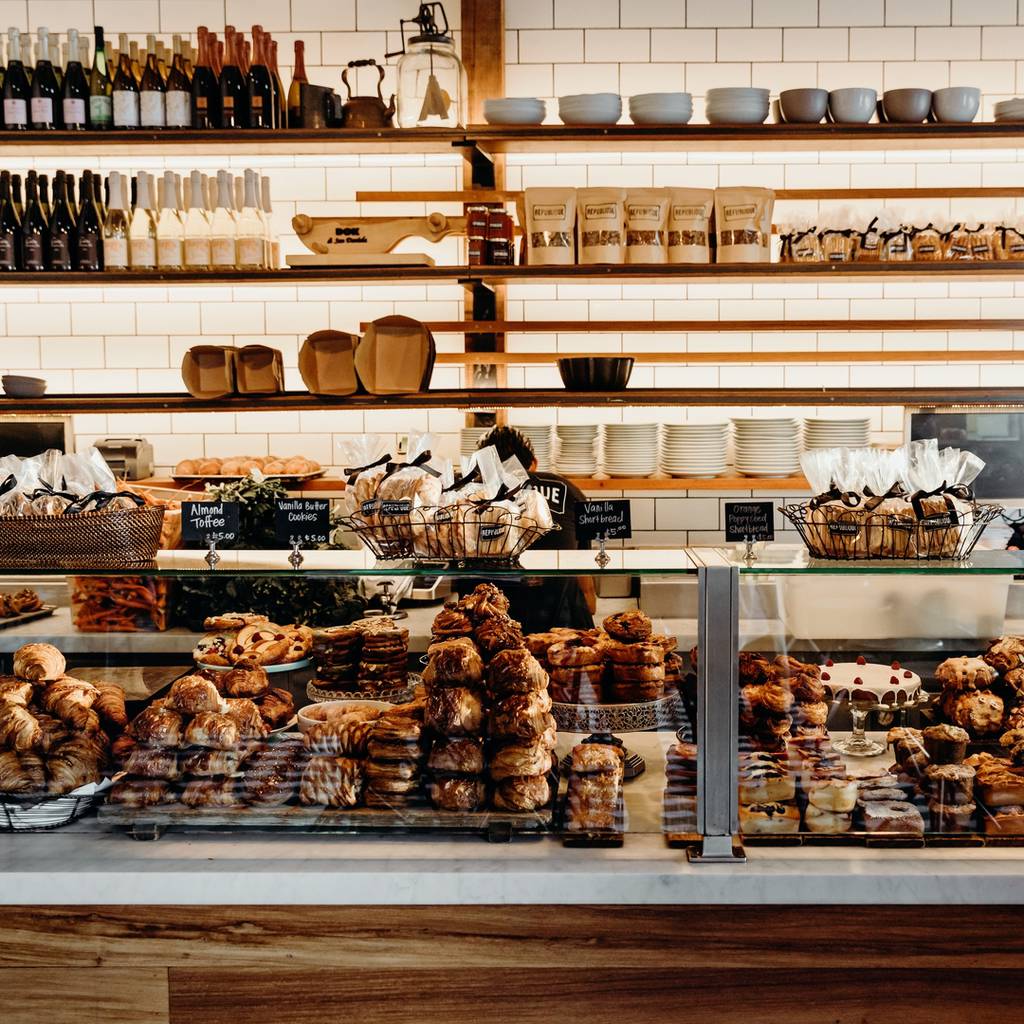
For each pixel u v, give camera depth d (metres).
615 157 4.20
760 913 1.71
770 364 4.33
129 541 2.01
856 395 3.65
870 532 1.90
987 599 1.96
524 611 2.02
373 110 3.56
